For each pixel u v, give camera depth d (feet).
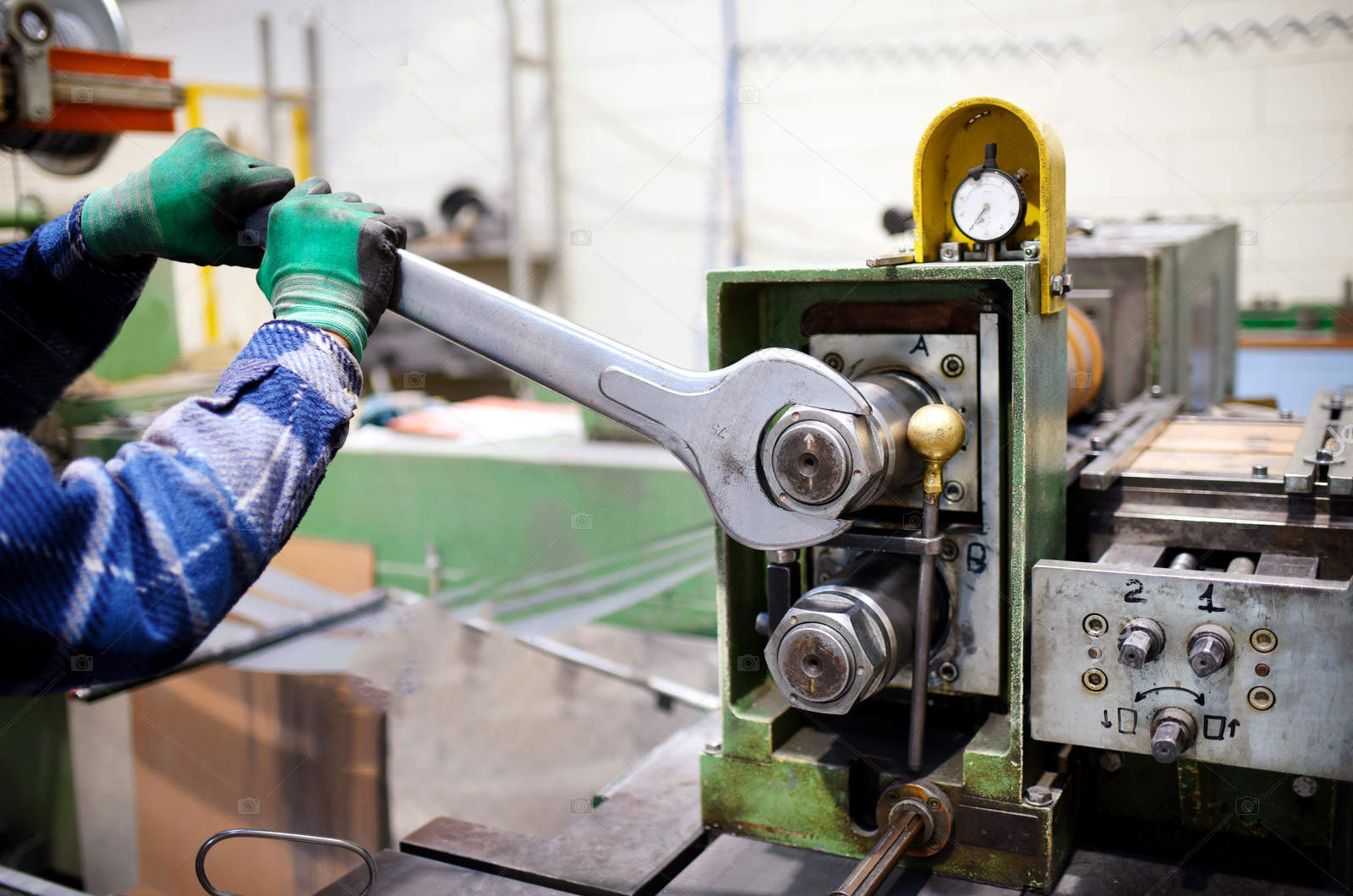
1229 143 9.61
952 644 2.65
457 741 5.84
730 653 2.76
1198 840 2.70
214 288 7.89
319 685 5.08
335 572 7.34
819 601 2.37
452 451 6.88
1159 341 4.18
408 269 2.24
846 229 11.53
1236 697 2.23
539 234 12.89
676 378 2.11
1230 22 9.39
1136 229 5.29
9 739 5.19
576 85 12.55
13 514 1.63
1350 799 2.66
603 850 2.75
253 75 13.56
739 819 2.79
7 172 5.34
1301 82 9.23
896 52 10.90
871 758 2.68
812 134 11.47
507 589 6.83
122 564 1.68
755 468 2.07
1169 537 2.77
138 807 5.30
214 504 1.72
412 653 5.45
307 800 5.03
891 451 2.24
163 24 13.93
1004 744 2.52
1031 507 2.42
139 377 5.83
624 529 6.56
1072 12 10.03
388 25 12.94
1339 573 2.60
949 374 2.58
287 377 1.89
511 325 2.20
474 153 12.95
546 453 6.82
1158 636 2.26
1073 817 2.68
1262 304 9.32
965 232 2.51
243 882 4.85
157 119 4.31
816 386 2.01
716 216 12.10
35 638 1.65
